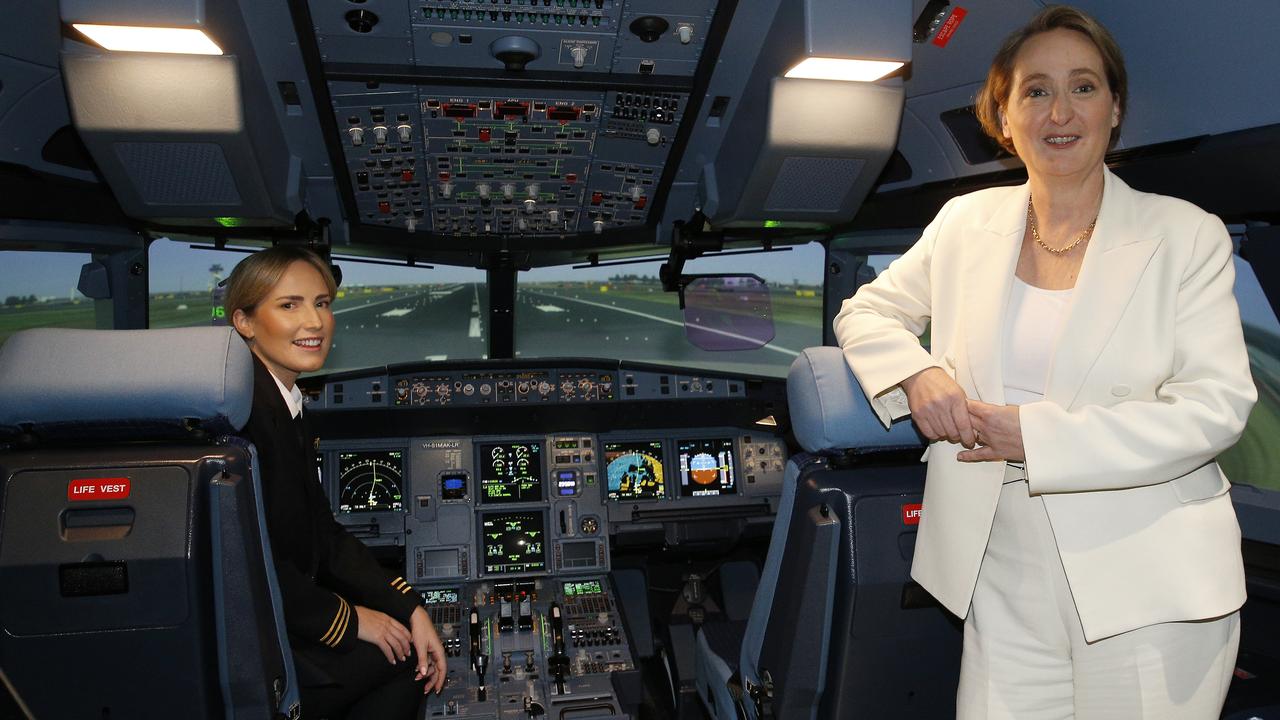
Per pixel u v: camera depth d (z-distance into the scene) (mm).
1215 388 1195
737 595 4105
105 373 1604
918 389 1425
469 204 3957
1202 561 1250
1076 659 1351
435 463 3764
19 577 1626
